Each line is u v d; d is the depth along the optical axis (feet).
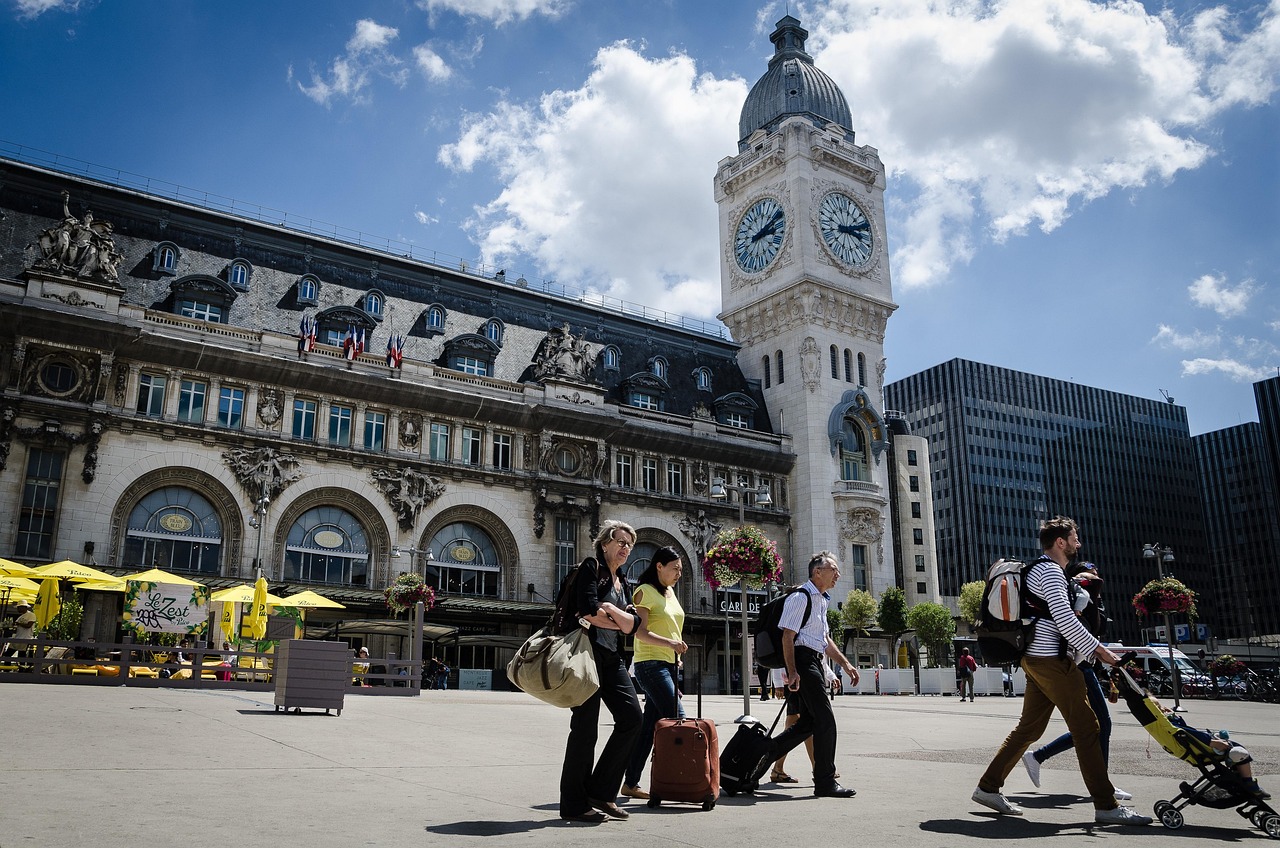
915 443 292.81
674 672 35.40
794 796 34.99
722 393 261.03
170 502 171.83
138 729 47.78
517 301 234.99
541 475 208.74
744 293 278.46
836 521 249.96
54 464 162.50
